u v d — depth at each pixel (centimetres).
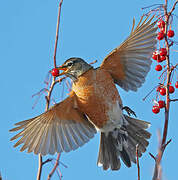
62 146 966
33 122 921
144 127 1000
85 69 948
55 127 974
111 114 948
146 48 888
